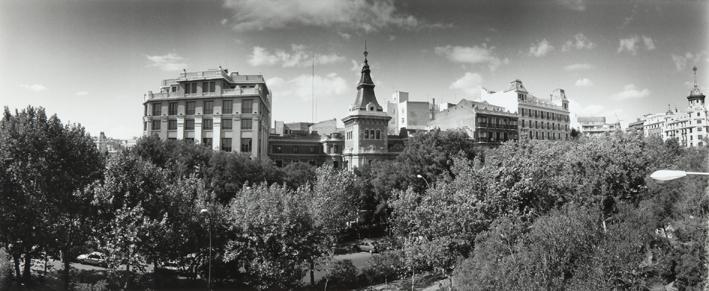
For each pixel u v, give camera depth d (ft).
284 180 222.89
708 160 101.19
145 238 111.45
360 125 291.99
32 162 119.34
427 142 222.07
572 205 102.68
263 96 285.64
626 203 106.52
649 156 125.49
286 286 130.11
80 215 118.52
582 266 84.28
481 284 87.45
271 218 124.57
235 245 128.57
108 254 111.04
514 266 85.35
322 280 145.79
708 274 83.20
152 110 276.62
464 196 109.09
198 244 131.54
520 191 114.73
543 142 200.75
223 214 136.98
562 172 127.13
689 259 84.89
